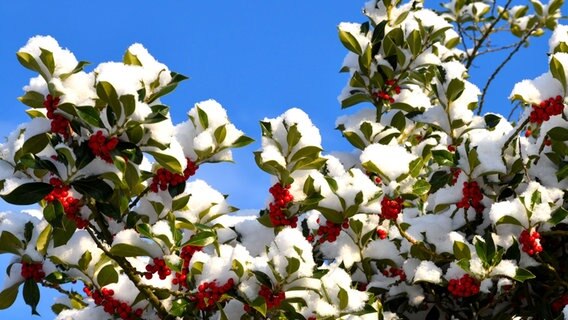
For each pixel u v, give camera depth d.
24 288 4.07
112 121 3.56
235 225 4.87
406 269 4.60
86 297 5.05
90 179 3.66
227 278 3.88
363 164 4.34
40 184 3.67
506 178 4.52
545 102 4.01
